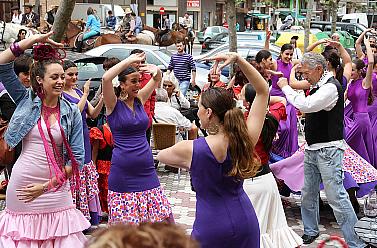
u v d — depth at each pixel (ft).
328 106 20.67
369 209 19.01
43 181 16.67
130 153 19.65
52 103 16.84
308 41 63.98
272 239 18.72
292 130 28.17
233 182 14.26
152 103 26.84
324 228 24.56
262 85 15.02
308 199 22.62
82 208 22.03
